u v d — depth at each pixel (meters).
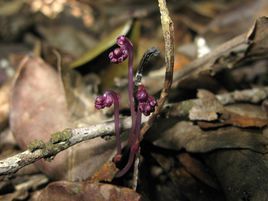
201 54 0.20
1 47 0.23
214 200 0.12
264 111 0.14
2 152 0.15
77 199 0.11
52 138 0.11
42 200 0.11
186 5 0.24
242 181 0.12
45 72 0.15
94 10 0.25
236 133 0.13
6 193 0.13
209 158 0.13
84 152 0.13
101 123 0.12
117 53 0.10
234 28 0.21
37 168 0.14
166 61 0.10
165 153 0.13
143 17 0.25
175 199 0.13
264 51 0.14
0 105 0.18
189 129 0.13
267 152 0.12
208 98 0.14
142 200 0.11
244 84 0.17
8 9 0.24
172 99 0.16
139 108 0.11
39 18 0.24
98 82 0.17
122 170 0.12
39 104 0.15
